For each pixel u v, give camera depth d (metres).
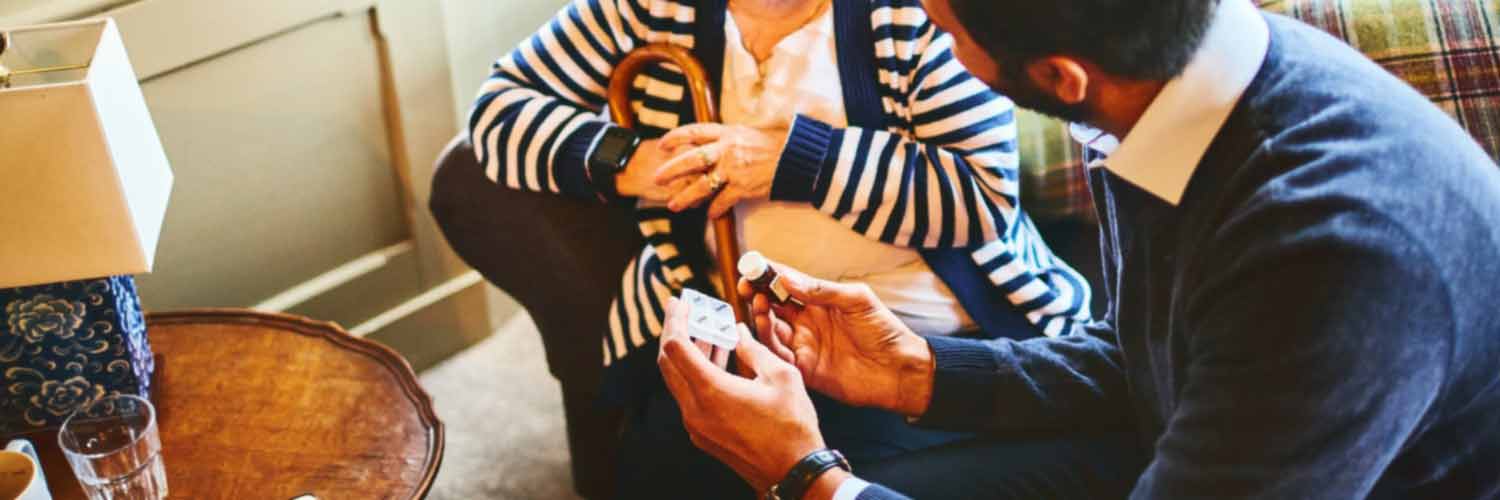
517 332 2.40
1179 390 1.07
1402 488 1.08
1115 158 1.02
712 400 1.17
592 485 1.94
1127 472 1.38
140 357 1.39
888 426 1.52
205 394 1.44
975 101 1.46
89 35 1.29
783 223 1.52
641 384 1.63
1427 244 0.87
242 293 1.99
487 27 2.11
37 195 1.16
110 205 1.18
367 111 2.00
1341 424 0.90
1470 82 1.48
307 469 1.35
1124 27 0.92
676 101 1.56
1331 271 0.86
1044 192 1.73
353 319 2.14
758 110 1.50
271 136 1.91
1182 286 1.01
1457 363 0.93
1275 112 0.94
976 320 1.56
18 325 1.29
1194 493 0.97
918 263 1.55
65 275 1.21
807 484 1.15
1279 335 0.89
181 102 1.78
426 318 2.24
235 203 1.92
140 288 1.87
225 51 1.79
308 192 2.00
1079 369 1.34
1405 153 0.90
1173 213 1.01
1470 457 1.03
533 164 1.58
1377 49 1.51
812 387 1.36
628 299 1.63
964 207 1.48
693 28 1.52
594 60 1.59
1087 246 1.73
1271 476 0.94
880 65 1.48
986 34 0.98
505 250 1.71
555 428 2.19
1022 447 1.42
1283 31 0.99
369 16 1.92
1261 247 0.90
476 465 2.11
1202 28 0.93
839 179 1.46
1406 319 0.87
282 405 1.43
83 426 1.29
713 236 1.57
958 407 1.33
